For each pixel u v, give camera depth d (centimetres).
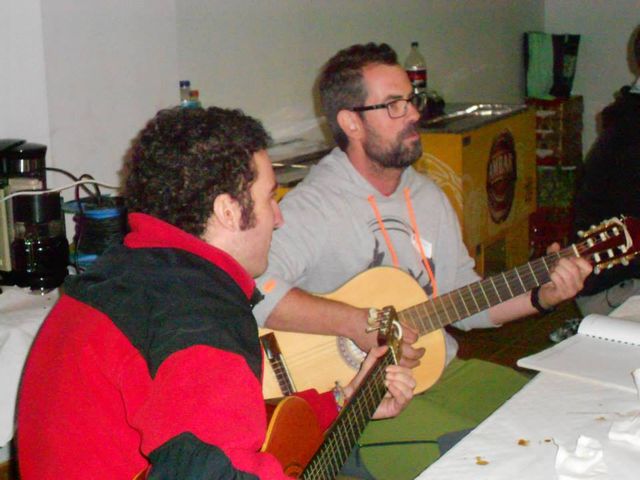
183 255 116
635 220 195
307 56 370
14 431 206
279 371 197
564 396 150
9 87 264
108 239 240
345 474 191
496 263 420
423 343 207
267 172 122
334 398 163
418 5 437
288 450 137
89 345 112
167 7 293
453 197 368
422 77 403
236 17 334
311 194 209
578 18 544
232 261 119
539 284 202
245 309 115
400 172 212
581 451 125
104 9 275
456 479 123
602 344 172
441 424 193
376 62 207
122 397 110
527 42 532
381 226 212
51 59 262
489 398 207
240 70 339
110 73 279
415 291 206
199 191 117
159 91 294
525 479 122
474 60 491
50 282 234
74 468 111
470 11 481
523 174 430
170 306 109
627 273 256
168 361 104
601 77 542
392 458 189
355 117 208
